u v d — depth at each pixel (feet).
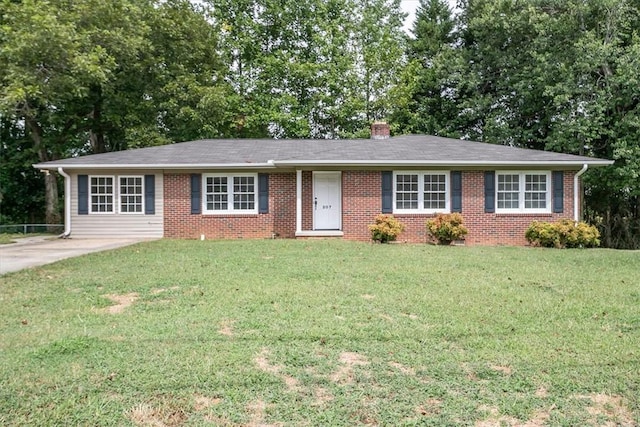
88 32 64.85
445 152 57.00
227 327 18.62
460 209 54.95
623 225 81.30
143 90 80.59
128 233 56.90
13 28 61.52
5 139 85.46
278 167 55.67
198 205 56.70
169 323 19.04
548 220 55.06
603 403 12.48
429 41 103.91
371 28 101.04
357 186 54.70
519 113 88.63
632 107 69.72
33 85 61.11
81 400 12.32
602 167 70.28
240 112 94.63
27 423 11.22
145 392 12.82
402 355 15.69
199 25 85.97
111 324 18.99
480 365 14.87
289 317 19.90
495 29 85.25
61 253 41.11
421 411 12.00
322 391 13.03
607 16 69.41
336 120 100.83
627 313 20.99
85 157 58.90
